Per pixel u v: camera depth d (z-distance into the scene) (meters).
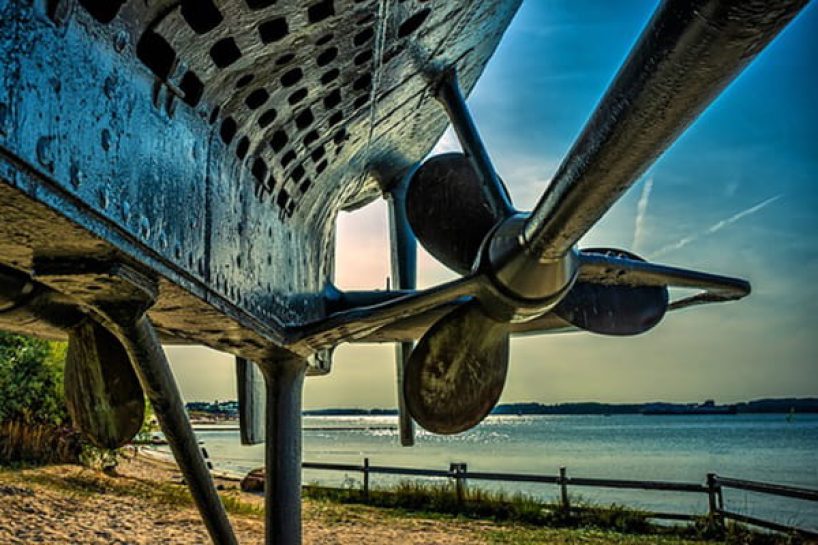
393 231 6.14
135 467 21.64
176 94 2.09
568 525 13.22
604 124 1.75
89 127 1.64
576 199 2.34
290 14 2.24
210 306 2.51
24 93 1.41
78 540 9.54
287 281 3.53
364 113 3.57
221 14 2.00
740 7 1.16
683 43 1.32
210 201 2.41
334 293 4.94
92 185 1.65
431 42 3.53
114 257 1.88
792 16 1.18
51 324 3.18
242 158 2.75
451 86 4.27
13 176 1.40
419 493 15.24
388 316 3.80
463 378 4.38
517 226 3.69
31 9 1.46
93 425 3.76
